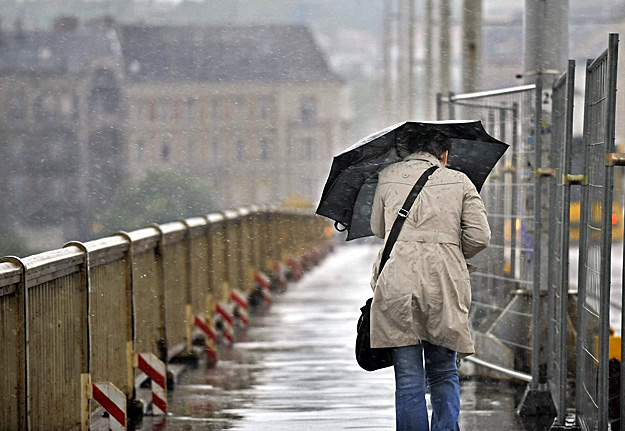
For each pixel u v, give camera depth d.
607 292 11.80
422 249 11.69
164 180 164.12
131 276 16.27
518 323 17.77
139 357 16.09
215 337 22.33
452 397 12.16
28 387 11.50
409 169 12.16
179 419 15.53
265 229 39.00
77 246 13.79
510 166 17.97
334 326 27.59
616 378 14.53
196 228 23.05
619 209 86.31
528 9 18.52
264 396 17.38
